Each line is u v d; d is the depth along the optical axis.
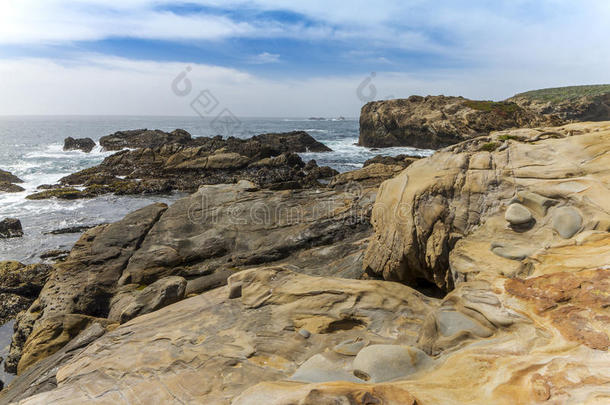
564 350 3.07
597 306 3.48
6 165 36.78
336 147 53.97
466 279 5.44
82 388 4.22
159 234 12.16
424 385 2.96
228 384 4.05
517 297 3.98
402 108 49.91
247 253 11.27
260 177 28.77
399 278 7.86
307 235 11.54
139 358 4.79
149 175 30.44
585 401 2.45
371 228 11.76
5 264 12.11
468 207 6.83
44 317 8.93
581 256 4.52
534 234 5.67
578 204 5.57
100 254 11.41
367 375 3.41
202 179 29.16
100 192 25.86
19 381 6.22
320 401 2.65
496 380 2.89
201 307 6.30
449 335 3.81
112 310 9.55
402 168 22.27
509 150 7.25
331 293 5.88
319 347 4.79
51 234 17.11
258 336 5.10
